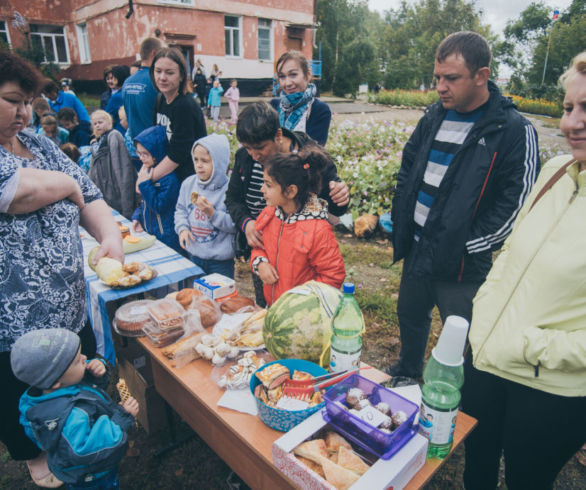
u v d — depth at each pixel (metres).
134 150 4.39
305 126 3.16
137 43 17.38
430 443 1.36
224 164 3.04
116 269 2.22
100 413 1.71
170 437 2.58
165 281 2.54
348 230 6.11
